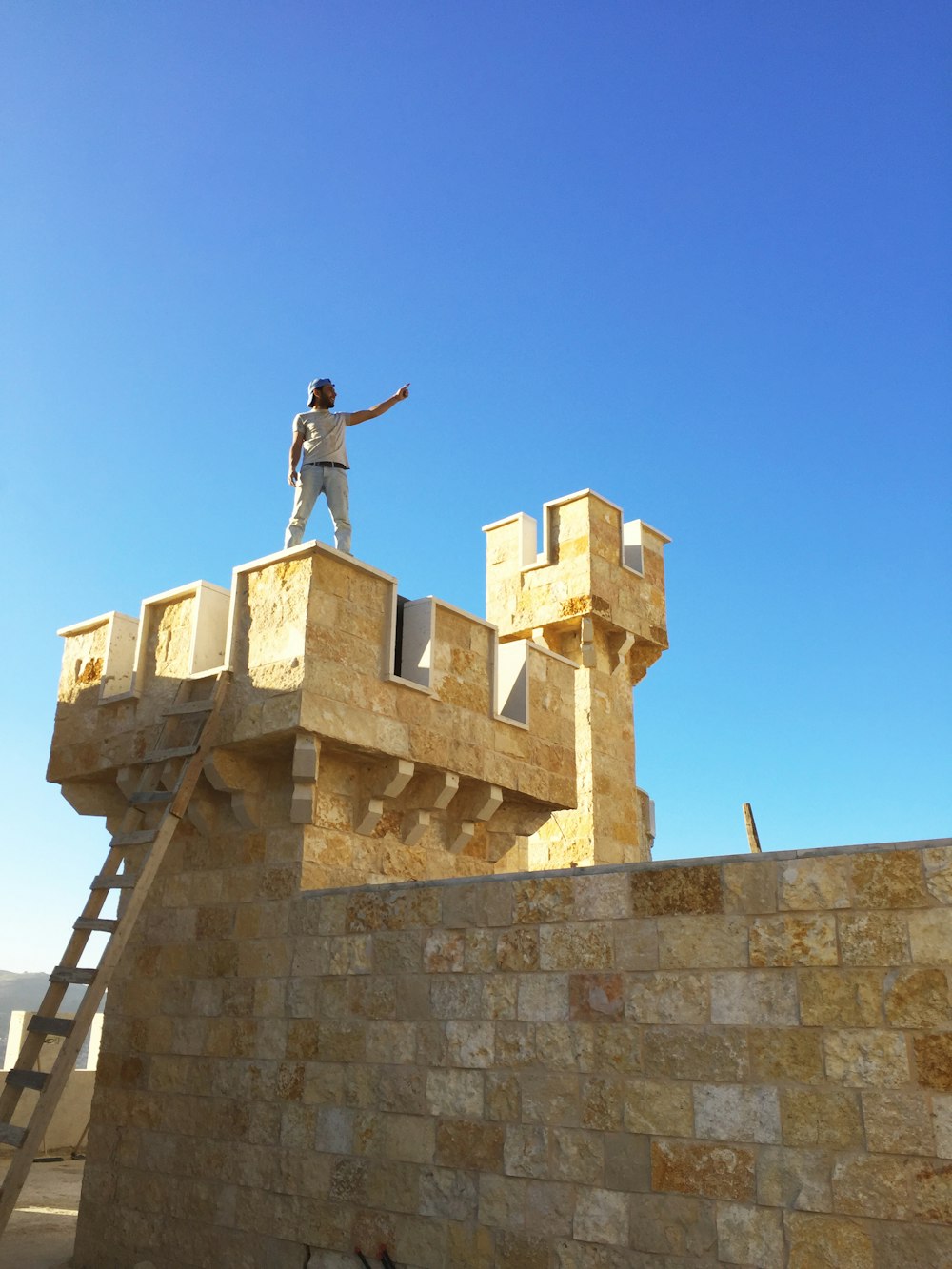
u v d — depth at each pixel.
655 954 8.34
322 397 13.35
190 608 12.27
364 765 11.73
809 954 7.66
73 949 10.57
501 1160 8.72
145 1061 11.76
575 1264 8.12
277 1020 10.66
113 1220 11.44
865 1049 7.30
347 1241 9.48
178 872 12.17
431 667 12.10
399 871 12.04
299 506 12.75
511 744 13.06
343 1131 9.80
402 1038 9.64
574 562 18.61
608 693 18.50
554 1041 8.69
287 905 10.95
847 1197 7.14
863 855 7.62
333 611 11.12
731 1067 7.79
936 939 7.22
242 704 11.13
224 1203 10.52
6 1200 9.16
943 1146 6.88
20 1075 10.07
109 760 12.47
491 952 9.26
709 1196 7.66
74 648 13.52
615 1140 8.18
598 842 17.33
